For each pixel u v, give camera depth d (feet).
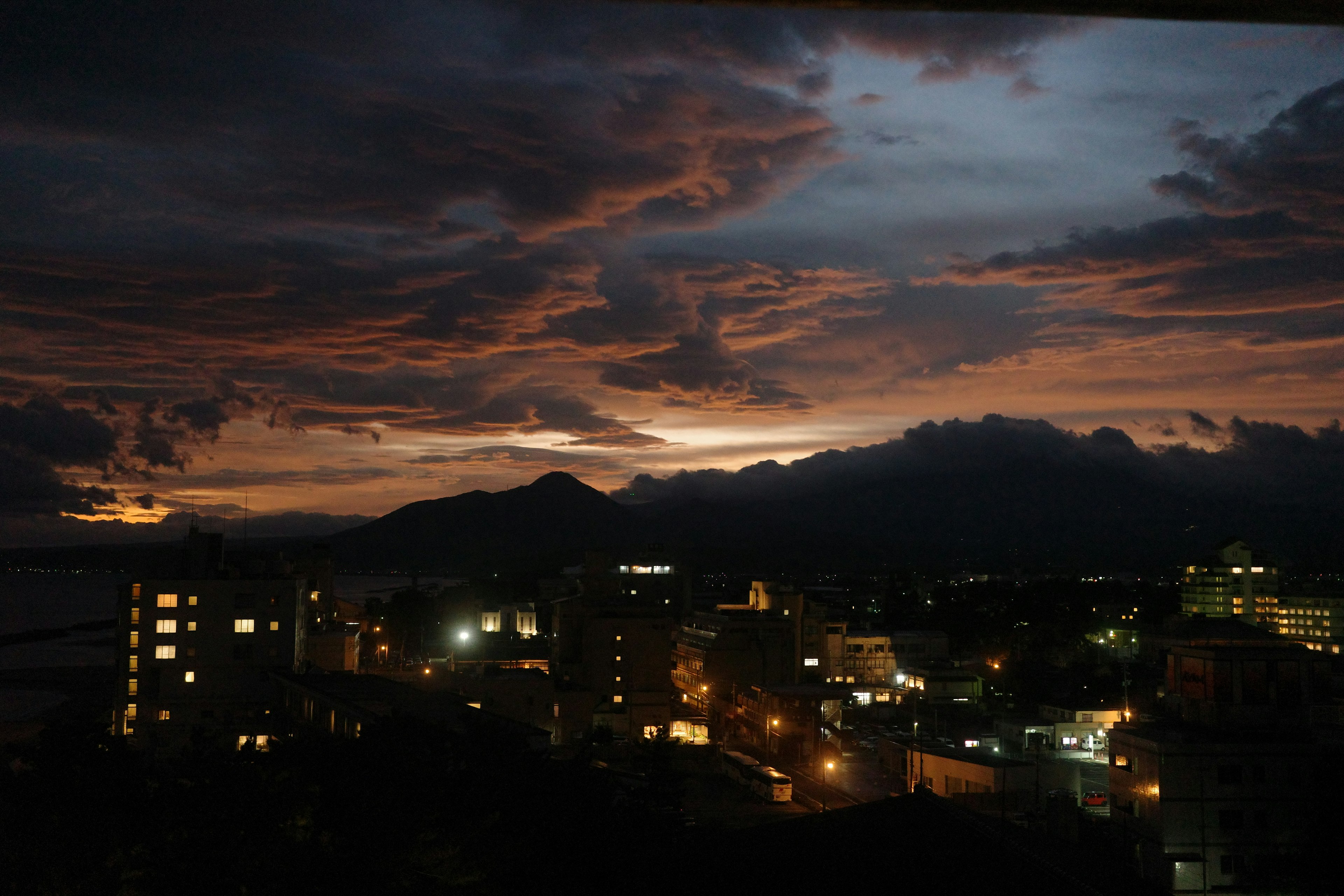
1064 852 136.98
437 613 636.89
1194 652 219.82
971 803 258.78
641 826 163.94
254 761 140.05
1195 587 644.27
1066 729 341.21
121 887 120.47
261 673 326.65
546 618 598.75
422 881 126.31
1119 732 217.77
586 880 149.28
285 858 118.42
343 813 131.54
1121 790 215.10
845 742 376.89
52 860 125.39
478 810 144.46
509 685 364.17
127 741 161.48
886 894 122.93
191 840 120.78
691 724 410.11
